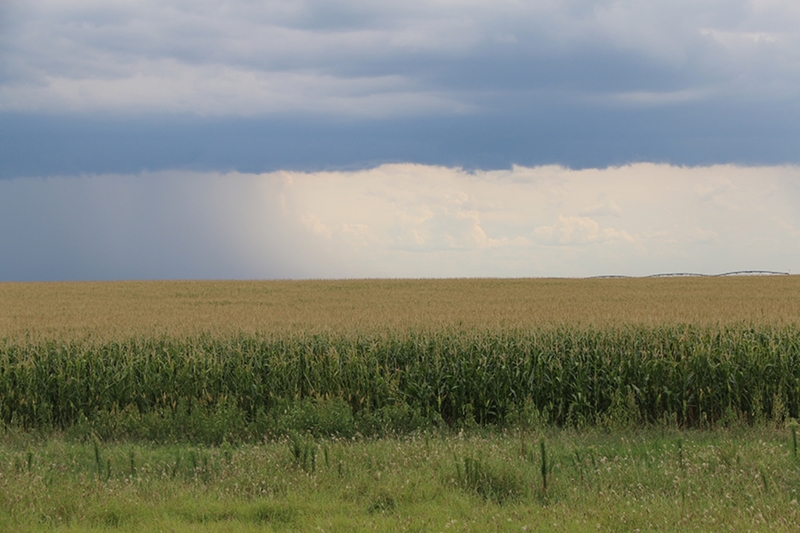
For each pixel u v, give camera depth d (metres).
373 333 17.86
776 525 6.84
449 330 17.89
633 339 16.69
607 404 15.63
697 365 15.53
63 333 18.89
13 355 17.20
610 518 7.18
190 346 17.69
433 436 13.21
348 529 7.04
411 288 49.44
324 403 14.06
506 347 16.53
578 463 9.75
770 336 17.09
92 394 15.96
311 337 17.92
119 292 46.59
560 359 16.31
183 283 57.09
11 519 7.37
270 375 16.33
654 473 8.84
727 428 13.61
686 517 7.07
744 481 8.36
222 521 7.39
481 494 8.27
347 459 9.73
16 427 14.62
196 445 12.70
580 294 42.31
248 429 13.34
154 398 15.98
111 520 7.52
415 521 7.22
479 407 15.71
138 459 10.35
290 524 7.30
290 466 9.34
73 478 9.16
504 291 45.62
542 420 14.12
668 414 15.24
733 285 51.66
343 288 49.56
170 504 7.90
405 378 16.17
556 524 6.96
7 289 50.09
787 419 13.47
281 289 48.91
